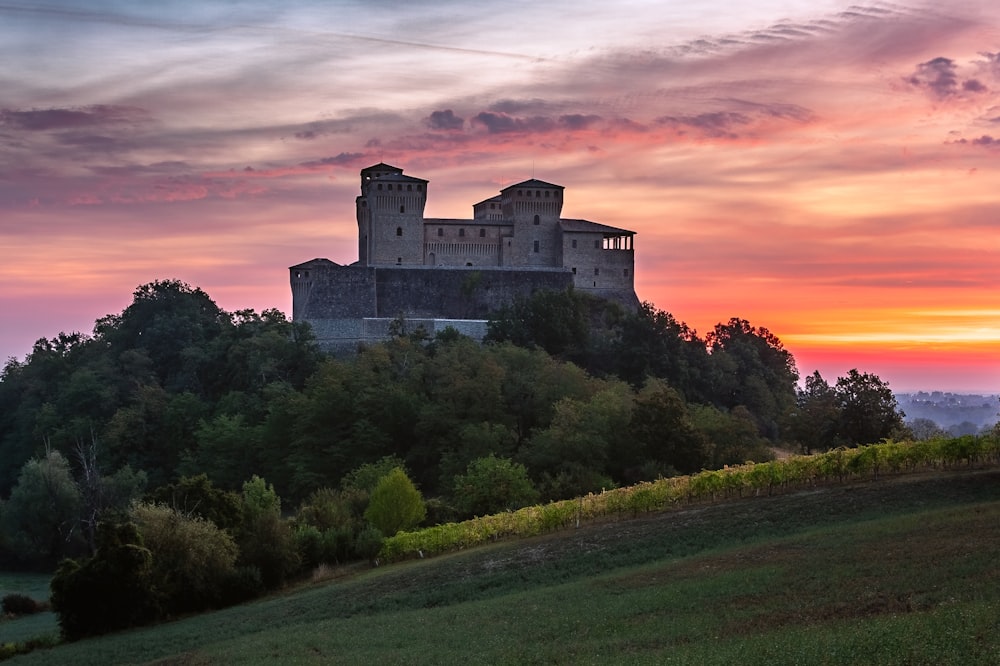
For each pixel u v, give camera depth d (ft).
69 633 304.09
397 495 399.65
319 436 589.32
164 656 249.55
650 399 518.37
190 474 592.60
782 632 170.09
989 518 242.17
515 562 296.92
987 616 157.99
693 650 165.99
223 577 324.60
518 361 652.07
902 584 191.52
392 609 268.62
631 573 253.85
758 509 308.40
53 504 519.60
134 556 305.32
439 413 587.27
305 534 359.66
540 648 188.75
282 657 215.92
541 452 509.76
